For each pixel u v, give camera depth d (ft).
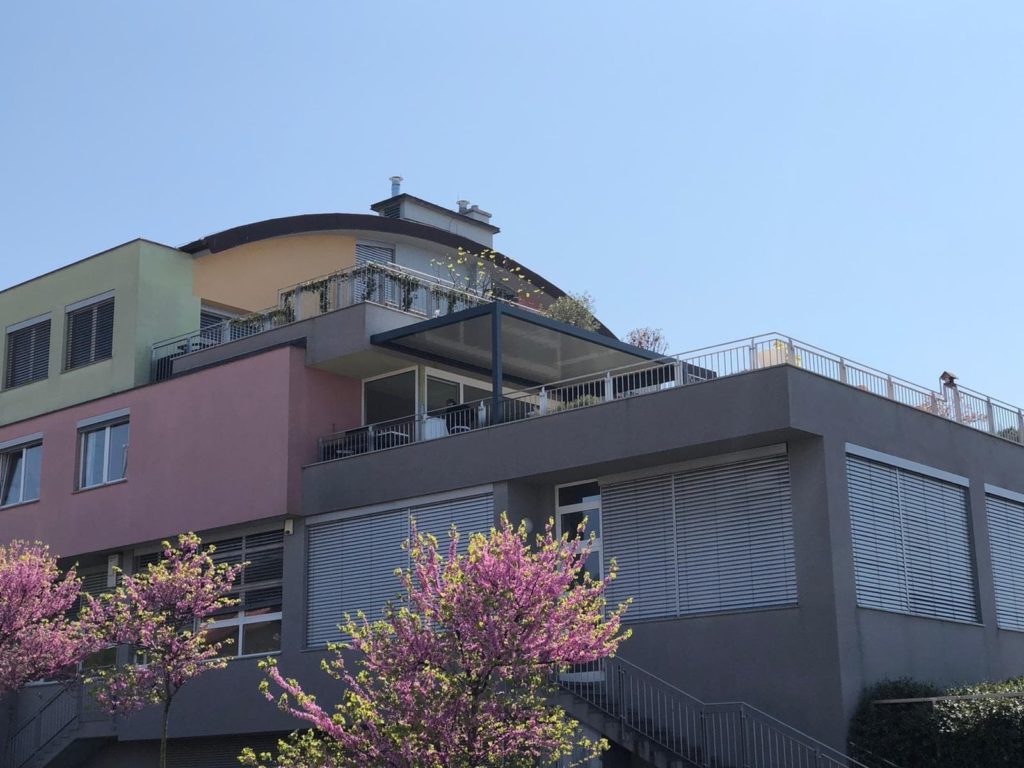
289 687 48.52
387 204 121.19
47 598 78.23
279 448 82.89
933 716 59.67
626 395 74.38
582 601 49.08
